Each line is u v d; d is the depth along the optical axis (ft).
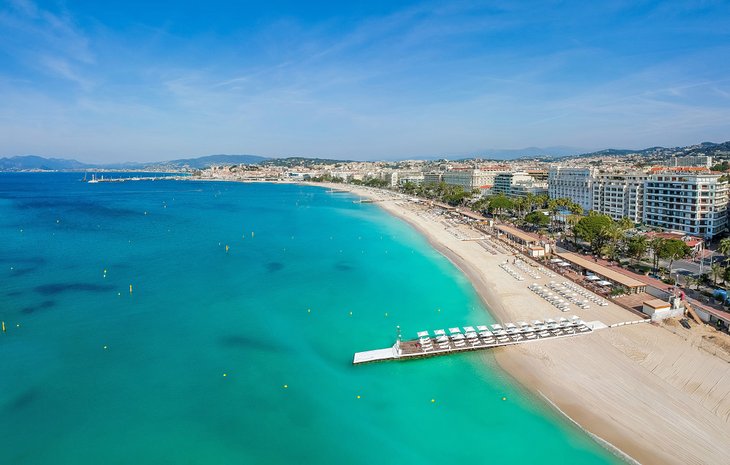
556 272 367.66
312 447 161.48
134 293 325.01
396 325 265.75
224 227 647.15
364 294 322.14
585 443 162.40
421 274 374.84
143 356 225.97
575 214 546.26
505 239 516.32
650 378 199.00
